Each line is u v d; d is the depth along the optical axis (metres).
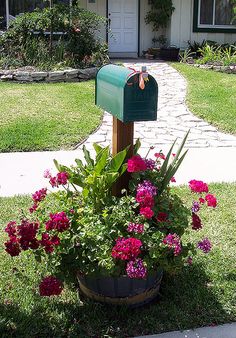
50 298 3.13
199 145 6.95
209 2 15.80
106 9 15.96
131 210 2.99
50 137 6.87
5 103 8.70
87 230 2.89
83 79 11.55
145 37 16.34
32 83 10.93
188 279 3.36
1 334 2.79
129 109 2.91
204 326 2.94
